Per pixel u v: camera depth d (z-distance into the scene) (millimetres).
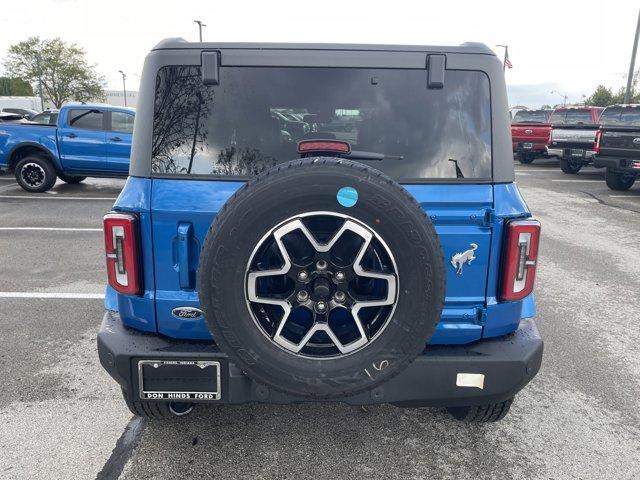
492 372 2375
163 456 2795
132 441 2916
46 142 10875
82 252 6703
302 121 2432
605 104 46875
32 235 7508
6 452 2805
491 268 2385
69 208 9484
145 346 2383
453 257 2357
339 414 3221
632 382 3719
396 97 2420
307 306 2098
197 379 2352
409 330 2076
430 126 2420
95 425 3061
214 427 3055
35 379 3578
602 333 4559
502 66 2434
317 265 2059
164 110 2385
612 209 10445
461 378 2365
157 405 2799
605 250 7391
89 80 51969
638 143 11234
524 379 2426
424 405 2438
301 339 2129
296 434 3012
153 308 2400
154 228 2344
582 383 3695
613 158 11844
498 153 2395
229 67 2385
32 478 2611
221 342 2094
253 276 2068
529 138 18109
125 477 2633
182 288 2365
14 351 3996
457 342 2451
